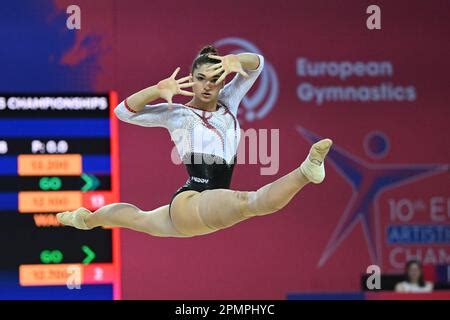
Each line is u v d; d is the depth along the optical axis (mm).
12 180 22609
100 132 22953
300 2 23484
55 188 22766
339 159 23516
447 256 23672
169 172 23219
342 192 23531
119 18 23078
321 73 23469
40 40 22812
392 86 23641
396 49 23656
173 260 23156
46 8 22906
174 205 13820
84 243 22875
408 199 23719
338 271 23391
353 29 23594
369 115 23609
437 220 23734
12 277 22516
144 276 23031
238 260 23281
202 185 14164
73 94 22844
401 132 23672
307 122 23406
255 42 23297
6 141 22594
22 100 22672
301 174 12398
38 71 22766
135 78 23016
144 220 14664
